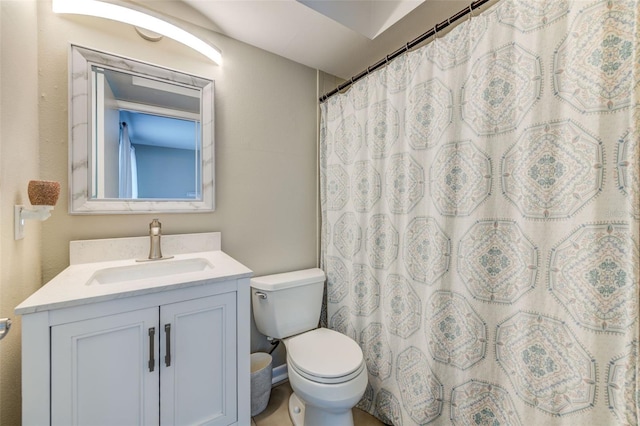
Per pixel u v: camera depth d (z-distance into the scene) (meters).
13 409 0.88
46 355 0.75
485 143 1.07
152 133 1.32
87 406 0.80
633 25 0.75
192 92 1.42
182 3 1.29
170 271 1.25
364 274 1.63
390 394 1.42
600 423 0.80
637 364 0.74
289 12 1.35
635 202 0.74
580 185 0.84
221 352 1.02
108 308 0.82
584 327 0.83
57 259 1.13
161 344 0.91
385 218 1.51
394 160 1.43
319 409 1.24
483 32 1.08
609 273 0.79
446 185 1.19
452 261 1.18
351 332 1.67
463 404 1.13
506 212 1.03
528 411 0.95
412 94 1.33
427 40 1.48
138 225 1.30
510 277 1.01
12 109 0.86
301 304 1.63
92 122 1.18
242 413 1.07
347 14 1.46
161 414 0.91
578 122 0.85
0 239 0.78
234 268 1.13
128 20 1.18
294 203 1.84
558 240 0.89
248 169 1.63
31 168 1.00
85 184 1.17
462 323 1.14
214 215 1.51
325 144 1.91
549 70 0.91
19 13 0.91
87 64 1.17
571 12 0.86
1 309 0.79
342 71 1.96
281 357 1.82
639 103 0.74
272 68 1.72
